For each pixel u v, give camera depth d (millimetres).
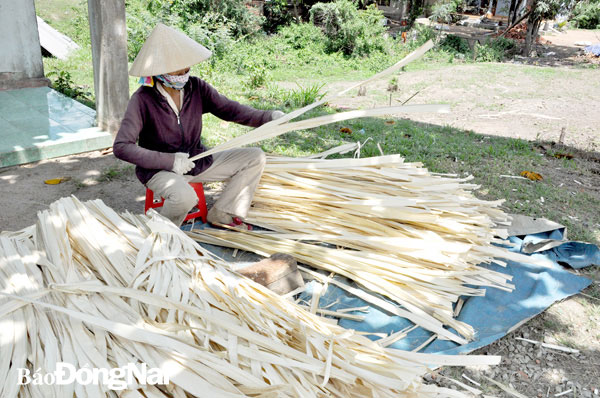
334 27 16484
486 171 5348
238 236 3473
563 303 3117
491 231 3430
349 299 2977
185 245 2689
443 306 2834
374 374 2039
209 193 4449
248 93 9273
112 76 5418
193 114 3463
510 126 7980
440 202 3455
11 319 2031
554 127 7953
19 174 4773
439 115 8734
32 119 6004
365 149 5777
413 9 19812
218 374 1907
